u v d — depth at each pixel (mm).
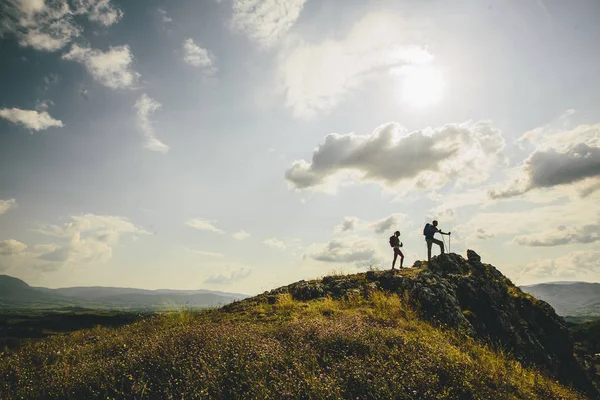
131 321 14727
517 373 9492
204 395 5805
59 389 6559
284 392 5723
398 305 13602
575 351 14898
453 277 15320
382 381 6309
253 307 15062
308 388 5996
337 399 5742
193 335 8664
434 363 7438
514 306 14367
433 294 13828
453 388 6625
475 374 7449
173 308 15727
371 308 13641
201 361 6789
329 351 8062
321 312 13305
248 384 6301
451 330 11758
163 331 10578
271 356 7258
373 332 9164
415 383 6453
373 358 7395
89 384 6711
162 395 6047
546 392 8680
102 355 8789
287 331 9336
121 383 6598
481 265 16516
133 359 7391
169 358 7273
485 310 13906
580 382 12695
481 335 12797
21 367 8039
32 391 6473
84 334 12766
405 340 8688
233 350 7453
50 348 10094
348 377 6516
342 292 16312
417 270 17484
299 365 6789
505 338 12867
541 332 13828
